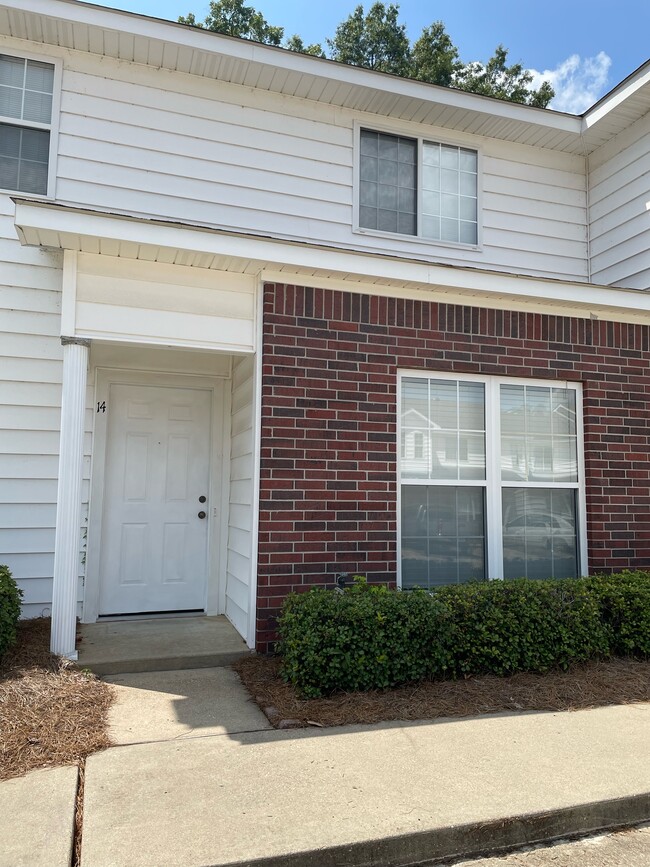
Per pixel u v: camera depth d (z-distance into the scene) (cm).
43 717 388
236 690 459
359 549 551
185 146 669
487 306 617
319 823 283
